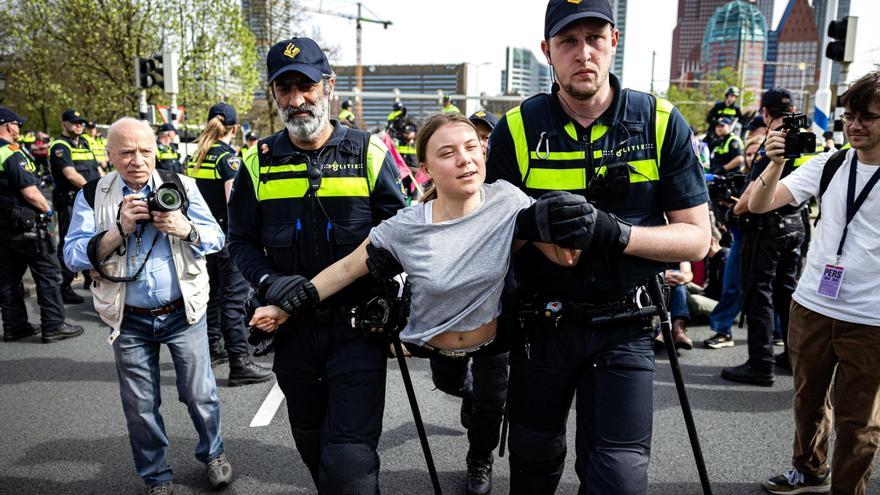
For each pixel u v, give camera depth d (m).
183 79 16.58
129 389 2.62
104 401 3.93
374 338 2.03
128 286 2.59
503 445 2.58
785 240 3.95
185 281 2.63
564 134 1.88
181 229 2.50
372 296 2.13
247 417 3.67
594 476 1.76
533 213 1.68
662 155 1.83
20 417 3.68
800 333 2.52
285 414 3.71
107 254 2.51
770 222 3.93
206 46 16.69
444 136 1.78
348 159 2.18
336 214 2.16
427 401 3.87
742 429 3.40
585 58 1.74
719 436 3.31
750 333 4.07
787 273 4.13
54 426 3.55
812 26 165.25
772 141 2.48
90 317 5.99
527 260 1.91
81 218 2.61
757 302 4.01
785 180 2.61
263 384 4.23
